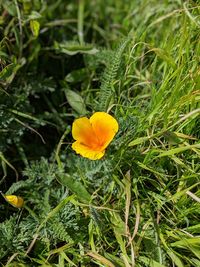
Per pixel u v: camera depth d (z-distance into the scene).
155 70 0.30
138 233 0.26
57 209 0.26
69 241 0.26
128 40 0.30
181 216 0.26
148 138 0.26
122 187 0.27
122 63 0.31
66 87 0.33
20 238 0.26
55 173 0.28
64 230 0.26
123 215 0.27
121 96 0.30
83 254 0.26
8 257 0.26
